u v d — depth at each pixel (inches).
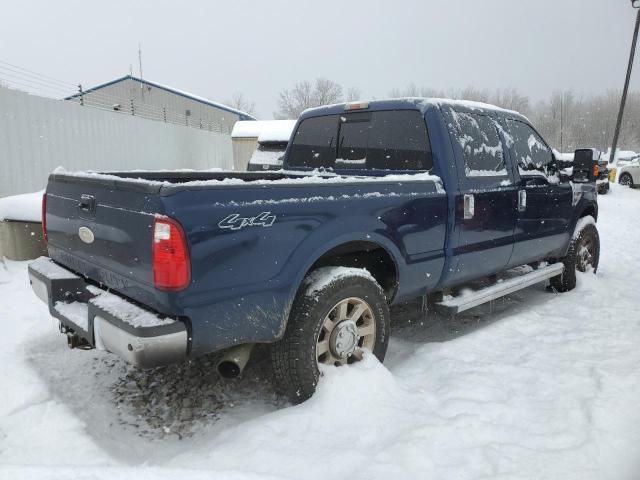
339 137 181.0
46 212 138.5
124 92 1282.0
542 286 240.2
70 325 117.3
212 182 103.9
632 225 469.1
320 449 104.3
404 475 95.7
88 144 512.4
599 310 197.9
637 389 127.7
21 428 112.9
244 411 126.3
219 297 103.4
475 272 168.2
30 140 414.3
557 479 94.8
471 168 161.9
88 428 116.0
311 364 120.3
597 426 112.0
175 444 111.9
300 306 119.8
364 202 128.4
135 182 101.5
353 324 129.6
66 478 89.4
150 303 101.0
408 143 160.2
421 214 143.3
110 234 109.3
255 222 107.2
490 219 167.2
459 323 191.2
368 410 117.7
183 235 96.7
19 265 239.0
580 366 143.8
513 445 105.6
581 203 222.5
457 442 106.4
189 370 146.3
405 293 146.6
